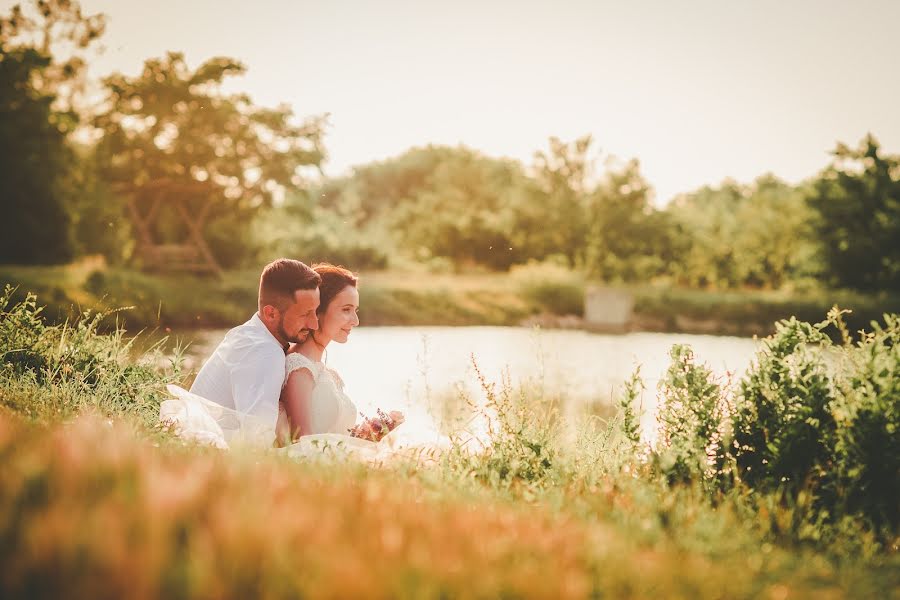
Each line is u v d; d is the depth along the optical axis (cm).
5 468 166
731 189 7531
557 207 5031
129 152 3341
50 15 3119
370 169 9362
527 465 341
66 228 3212
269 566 132
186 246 3316
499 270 5172
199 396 377
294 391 374
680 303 3812
